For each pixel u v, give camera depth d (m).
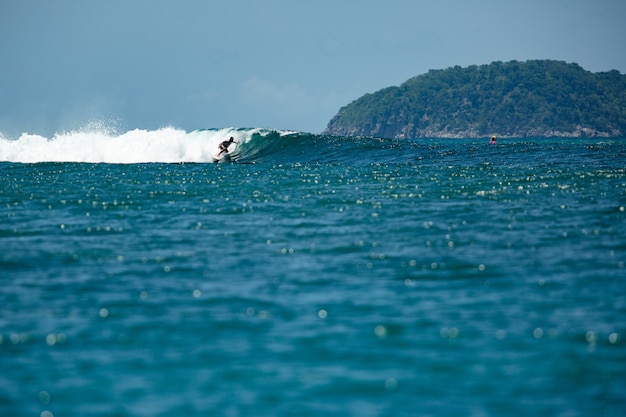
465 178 166.62
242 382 53.41
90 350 59.03
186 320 65.56
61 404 50.44
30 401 50.84
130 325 64.38
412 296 71.88
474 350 58.25
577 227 105.25
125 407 50.03
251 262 85.88
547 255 88.19
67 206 128.50
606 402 49.97
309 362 56.56
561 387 52.09
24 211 123.56
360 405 50.09
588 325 63.31
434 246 93.44
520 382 52.88
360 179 167.62
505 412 48.91
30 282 77.81
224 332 62.56
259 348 59.12
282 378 53.97
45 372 55.16
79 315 67.06
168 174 182.75
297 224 109.44
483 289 74.19
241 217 116.06
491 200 131.38
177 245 95.25
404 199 133.62
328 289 74.44
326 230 104.44
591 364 55.50
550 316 65.69
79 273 81.38
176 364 56.34
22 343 60.53
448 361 56.34
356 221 111.44
